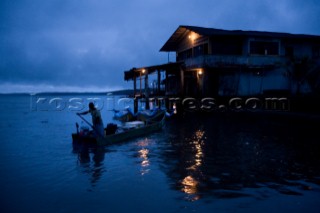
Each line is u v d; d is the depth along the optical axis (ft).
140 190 21.30
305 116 56.90
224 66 76.33
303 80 79.92
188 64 85.15
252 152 33.30
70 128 66.03
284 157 30.55
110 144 40.22
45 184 23.31
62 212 17.88
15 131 59.82
